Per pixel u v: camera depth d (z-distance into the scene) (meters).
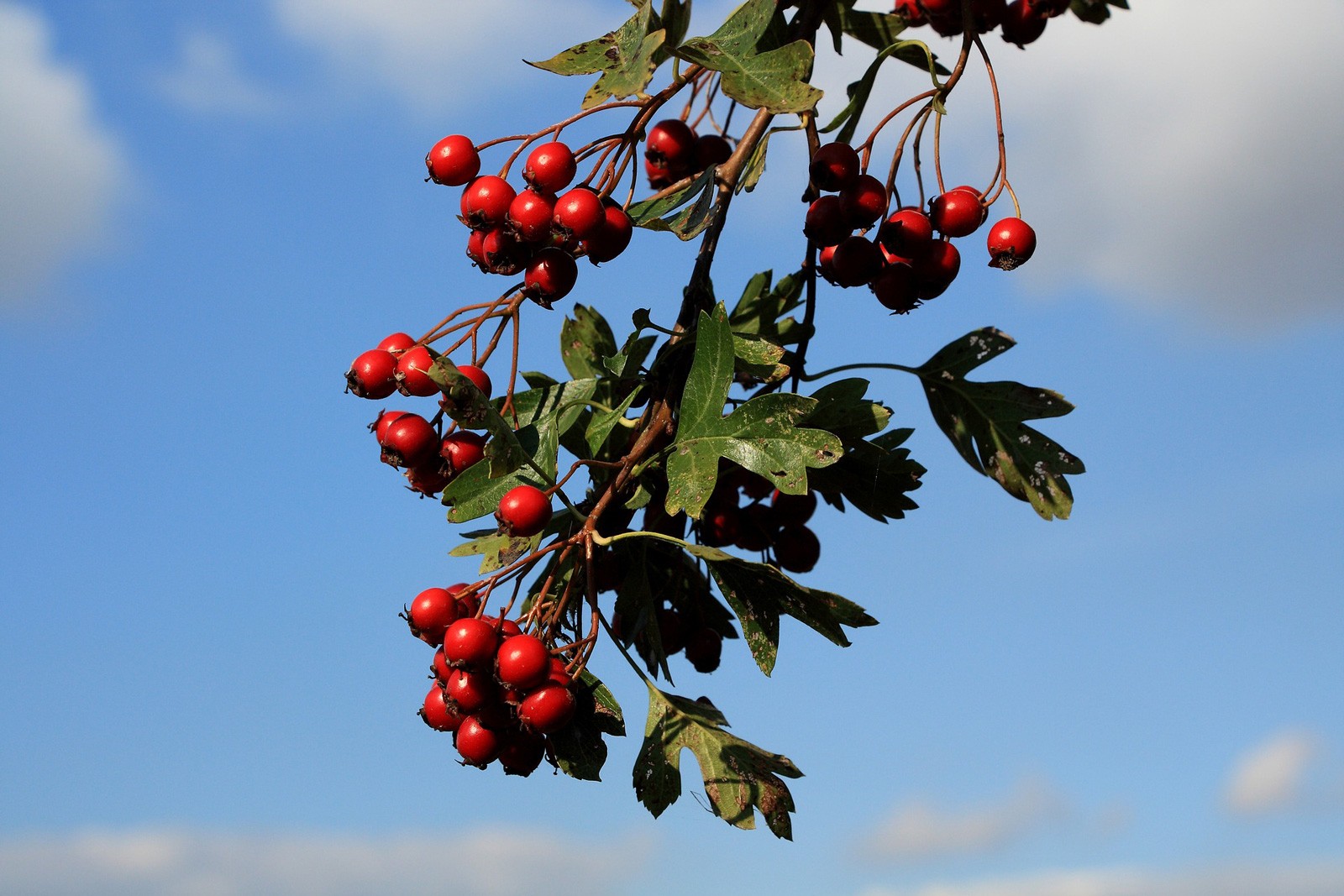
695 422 0.70
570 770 0.69
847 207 0.71
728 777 0.70
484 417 0.67
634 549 0.72
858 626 0.69
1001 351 0.77
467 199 0.68
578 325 0.79
